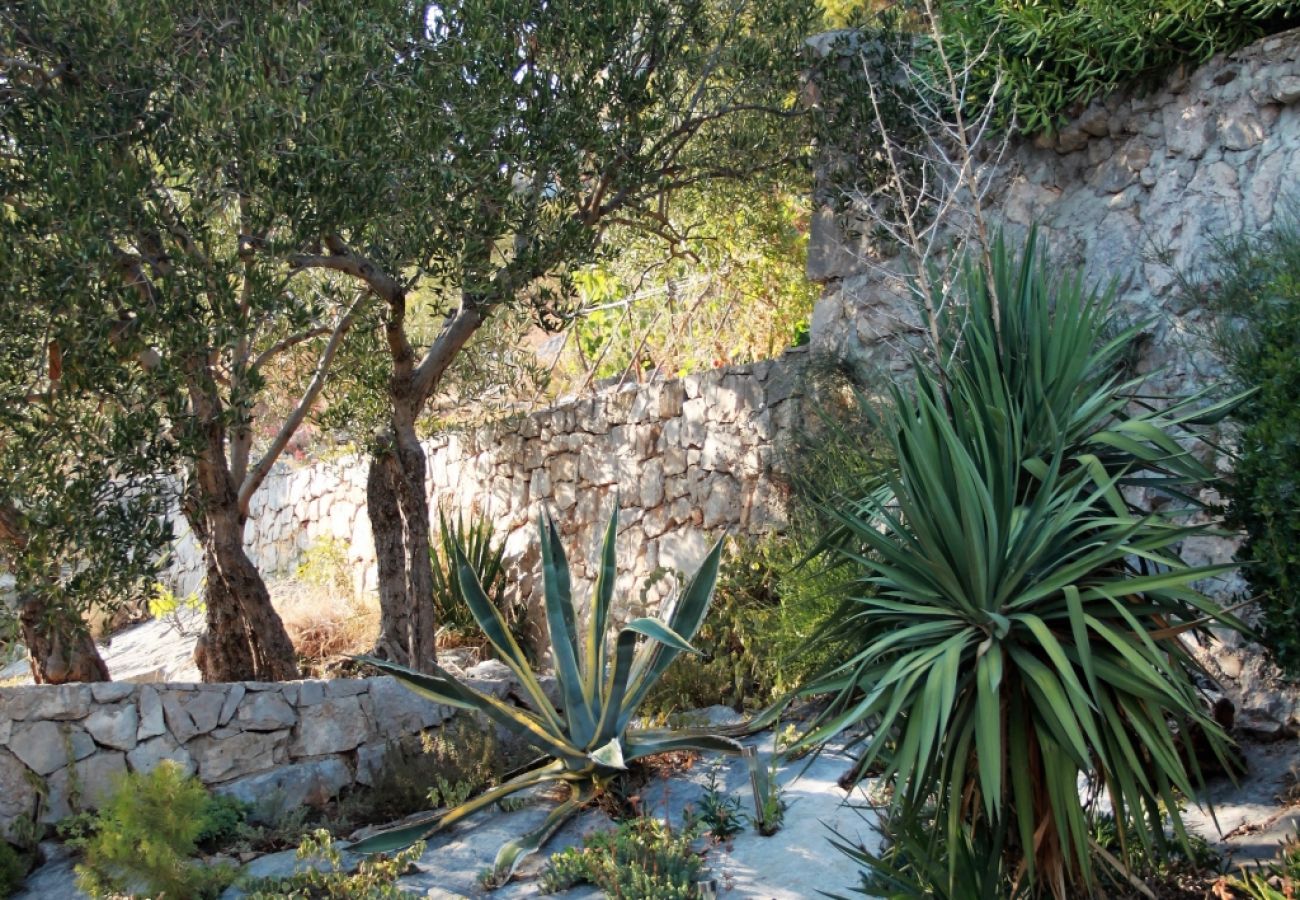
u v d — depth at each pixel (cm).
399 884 456
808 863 424
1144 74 552
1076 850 298
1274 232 444
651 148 700
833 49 693
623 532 835
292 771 564
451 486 1045
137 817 442
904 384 610
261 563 1355
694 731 546
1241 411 350
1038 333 359
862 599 329
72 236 447
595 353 1131
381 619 704
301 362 810
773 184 771
